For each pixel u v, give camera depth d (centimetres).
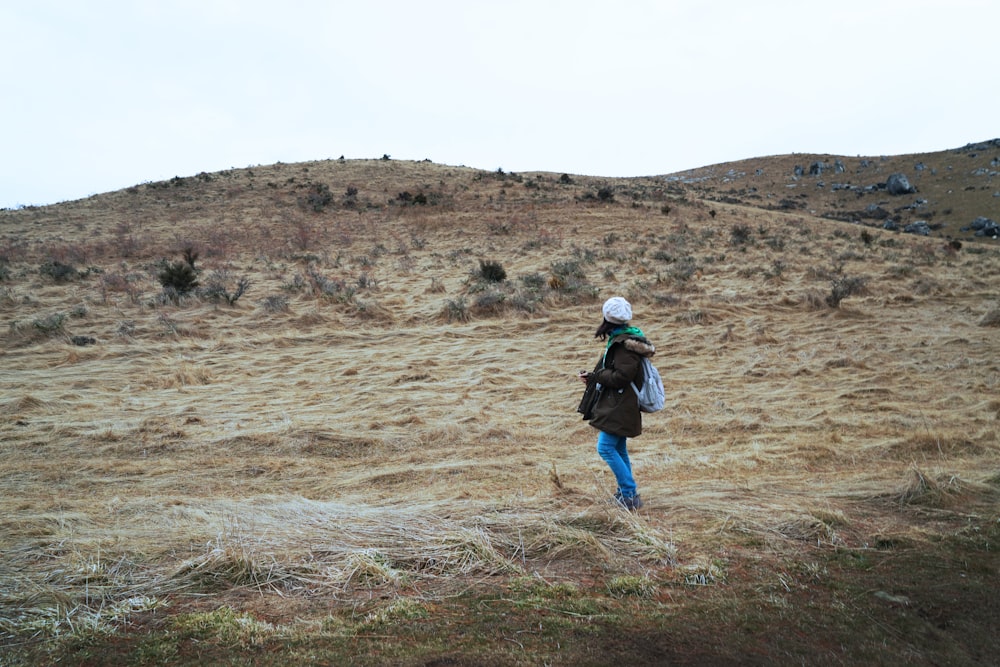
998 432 621
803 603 282
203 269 2133
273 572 302
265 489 508
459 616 264
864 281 1725
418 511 397
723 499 425
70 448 630
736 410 759
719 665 233
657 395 413
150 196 3928
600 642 246
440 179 4494
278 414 779
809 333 1253
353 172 4688
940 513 391
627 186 5053
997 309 1302
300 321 1399
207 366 1057
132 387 930
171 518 394
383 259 2319
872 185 7831
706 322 1359
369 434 678
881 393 817
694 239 2653
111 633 247
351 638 245
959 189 6912
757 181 8938
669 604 280
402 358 1120
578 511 391
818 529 363
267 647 238
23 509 433
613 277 1864
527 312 1452
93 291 1712
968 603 283
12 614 260
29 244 2702
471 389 902
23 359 1090
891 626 264
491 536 347
